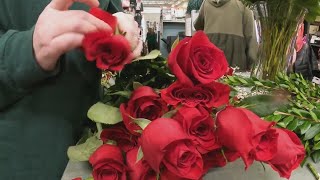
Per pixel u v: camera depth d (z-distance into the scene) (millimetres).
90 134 311
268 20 482
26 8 318
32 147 309
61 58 280
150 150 204
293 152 238
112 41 234
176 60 241
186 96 246
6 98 286
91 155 265
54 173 316
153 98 255
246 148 215
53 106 314
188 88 244
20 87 265
